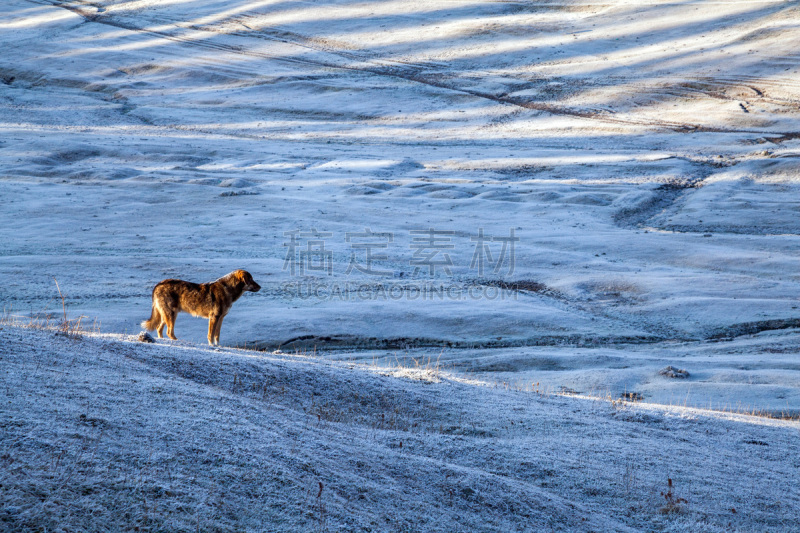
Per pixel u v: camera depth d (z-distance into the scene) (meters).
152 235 31.73
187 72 92.44
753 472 8.38
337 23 112.56
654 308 22.94
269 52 101.44
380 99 80.06
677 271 27.34
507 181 48.09
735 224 36.03
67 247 29.03
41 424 5.01
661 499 7.08
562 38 96.50
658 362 17.94
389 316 21.45
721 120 63.25
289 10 119.88
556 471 7.43
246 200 39.94
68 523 3.83
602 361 17.94
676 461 8.33
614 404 11.04
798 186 43.62
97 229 32.50
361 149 60.41
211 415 6.27
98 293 22.28
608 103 71.88
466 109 74.62
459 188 44.75
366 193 43.22
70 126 68.88
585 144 59.34
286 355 12.02
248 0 126.75
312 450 6.11
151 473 4.69
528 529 5.72
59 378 6.36
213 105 80.12
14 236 30.55
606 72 81.56
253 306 22.17
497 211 39.06
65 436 4.92
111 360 7.75
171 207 37.75
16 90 84.50
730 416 11.37
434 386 10.71
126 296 22.11
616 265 28.11
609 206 40.31
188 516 4.26
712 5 99.50
